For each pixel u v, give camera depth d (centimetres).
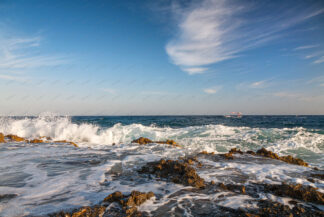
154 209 328
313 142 1236
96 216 293
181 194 400
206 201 366
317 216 317
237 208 336
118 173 548
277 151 1061
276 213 318
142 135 1543
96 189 416
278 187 436
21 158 702
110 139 1427
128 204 328
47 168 582
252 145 1186
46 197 367
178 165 555
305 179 527
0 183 447
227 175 557
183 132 1644
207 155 834
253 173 582
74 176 509
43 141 1102
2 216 290
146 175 532
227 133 1566
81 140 1384
